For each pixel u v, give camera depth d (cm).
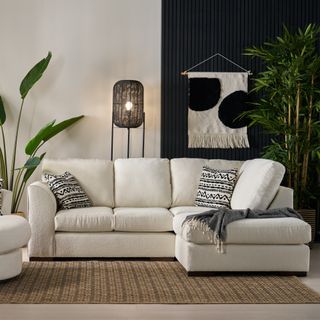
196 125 701
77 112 696
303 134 669
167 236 580
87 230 570
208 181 623
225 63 705
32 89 694
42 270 530
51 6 693
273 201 565
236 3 705
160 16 700
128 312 408
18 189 689
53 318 394
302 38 659
